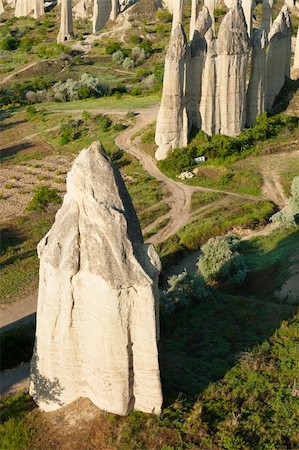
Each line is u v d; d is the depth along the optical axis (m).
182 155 68.94
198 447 24.91
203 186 65.31
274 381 29.58
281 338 33.25
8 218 61.00
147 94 100.88
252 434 25.92
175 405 26.91
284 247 46.84
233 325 34.59
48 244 25.27
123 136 80.25
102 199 24.08
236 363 30.77
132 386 25.86
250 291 42.38
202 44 68.69
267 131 71.88
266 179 64.19
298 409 27.47
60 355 26.03
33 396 27.72
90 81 104.62
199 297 37.38
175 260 50.62
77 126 86.12
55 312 25.47
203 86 69.75
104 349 25.02
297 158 68.81
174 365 30.47
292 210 51.88
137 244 24.86
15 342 35.75
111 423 25.72
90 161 24.22
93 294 24.64
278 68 76.81
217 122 71.31
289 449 25.31
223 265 43.16
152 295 24.50
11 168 77.06
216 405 27.41
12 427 26.33
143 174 69.00
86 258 24.42
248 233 53.81
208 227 54.53
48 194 61.66
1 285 46.72
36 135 87.12
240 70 69.62
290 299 39.81
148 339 24.95
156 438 25.22
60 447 25.20
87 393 26.59
